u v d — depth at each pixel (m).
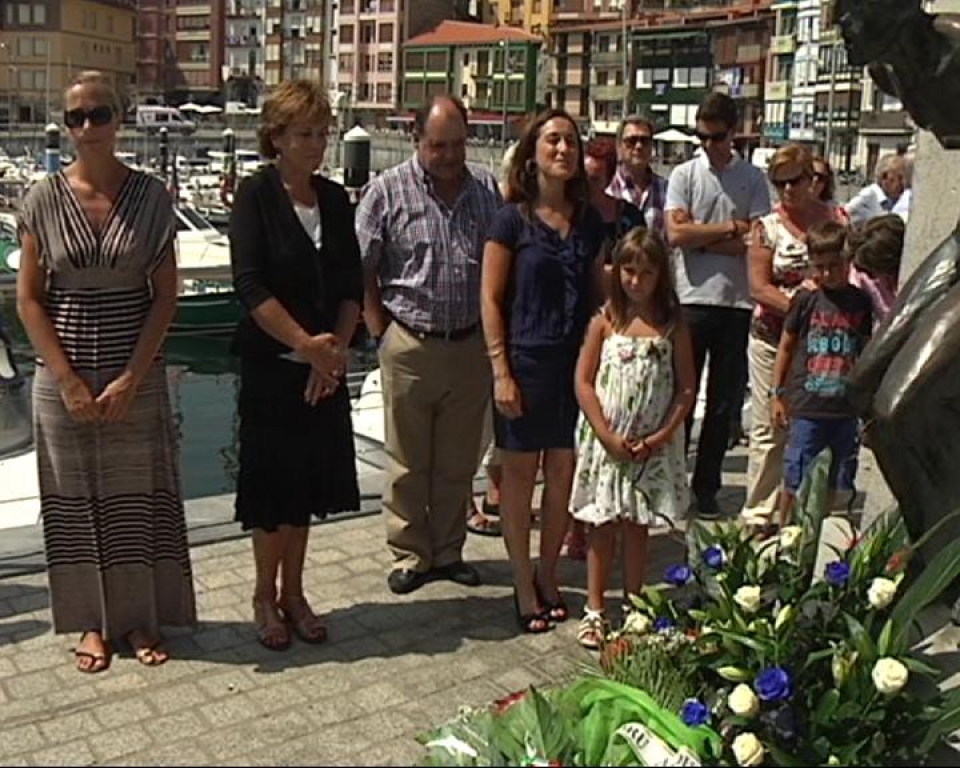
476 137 73.62
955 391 3.65
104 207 4.05
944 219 4.70
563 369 4.71
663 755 2.92
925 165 4.75
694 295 6.14
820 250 5.28
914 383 3.63
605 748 2.89
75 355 4.12
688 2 79.38
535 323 4.68
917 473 3.73
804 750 3.05
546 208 4.70
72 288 4.07
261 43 107.38
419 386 5.01
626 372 4.55
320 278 4.30
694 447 7.24
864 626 3.31
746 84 70.75
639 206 6.50
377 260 5.02
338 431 4.52
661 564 5.55
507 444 4.75
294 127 4.22
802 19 64.44
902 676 3.07
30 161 45.53
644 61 78.50
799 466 5.41
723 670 3.29
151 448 4.34
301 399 4.38
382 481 6.62
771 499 5.95
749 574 3.62
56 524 4.31
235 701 4.12
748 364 6.41
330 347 4.28
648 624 3.72
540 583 4.92
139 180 4.14
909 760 3.08
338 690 4.22
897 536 3.68
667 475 4.64
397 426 5.08
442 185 4.97
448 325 4.98
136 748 3.78
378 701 4.14
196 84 110.12
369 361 10.75
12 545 5.57
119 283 4.10
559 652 4.59
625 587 4.84
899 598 3.47
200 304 17.12
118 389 4.14
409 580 5.14
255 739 3.84
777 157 5.87
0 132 69.94
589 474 4.65
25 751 3.75
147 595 4.42
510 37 84.00
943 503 3.74
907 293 3.82
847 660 3.16
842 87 57.59
